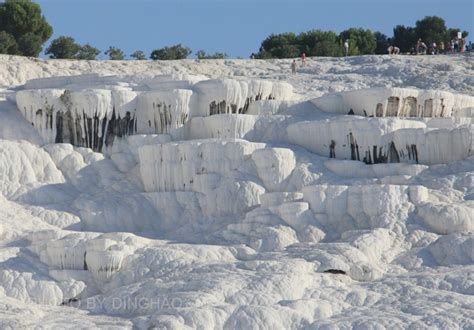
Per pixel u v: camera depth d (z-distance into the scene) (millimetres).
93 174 115500
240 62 159750
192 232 106312
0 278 92000
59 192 111438
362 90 121000
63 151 115875
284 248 97562
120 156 117062
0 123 117438
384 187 101688
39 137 117875
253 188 107562
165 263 92438
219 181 109812
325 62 160125
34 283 92000
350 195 102438
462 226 97750
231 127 116812
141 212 109438
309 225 101062
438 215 98250
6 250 95375
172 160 111500
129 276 92062
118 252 93000
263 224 101562
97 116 117688
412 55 164625
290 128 117188
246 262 90812
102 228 107438
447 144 111125
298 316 81062
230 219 106125
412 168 108875
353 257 91750
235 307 81500
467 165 108438
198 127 119188
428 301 83312
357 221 101562
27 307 85938
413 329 78500
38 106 117750
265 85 123625
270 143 116188
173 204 110062
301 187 108750
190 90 119875
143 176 112875
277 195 104688
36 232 98875
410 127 115125
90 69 151250
